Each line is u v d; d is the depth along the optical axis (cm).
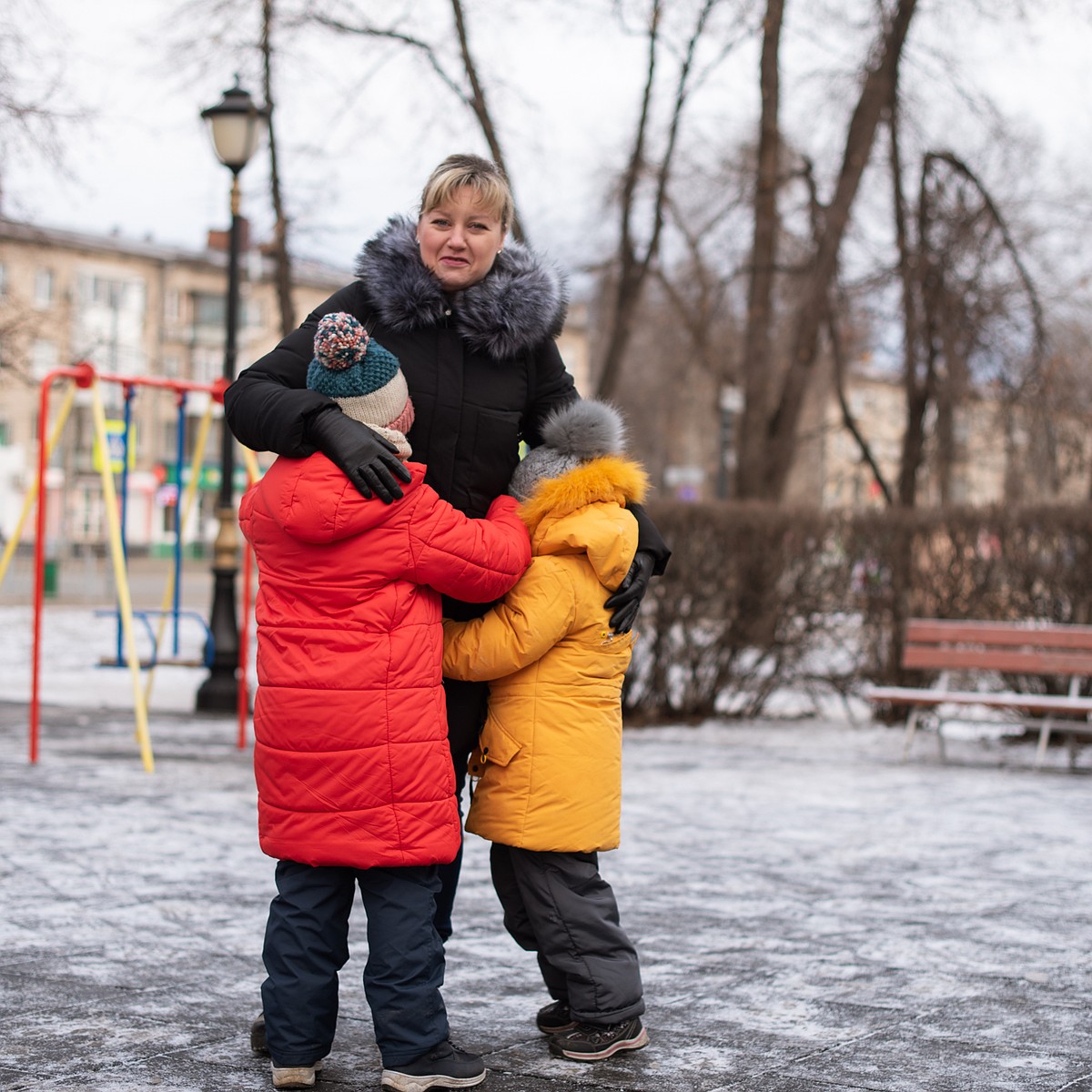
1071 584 1024
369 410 318
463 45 1602
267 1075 321
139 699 781
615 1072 327
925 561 1073
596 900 345
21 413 5078
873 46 1579
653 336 2575
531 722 338
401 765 311
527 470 347
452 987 398
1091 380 1867
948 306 1686
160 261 5475
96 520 5203
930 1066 336
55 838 585
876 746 1019
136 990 385
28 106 1266
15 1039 341
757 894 527
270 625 319
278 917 318
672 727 1086
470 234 340
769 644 1093
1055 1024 374
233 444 1099
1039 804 773
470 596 322
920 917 495
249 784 741
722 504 1097
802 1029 364
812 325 1689
